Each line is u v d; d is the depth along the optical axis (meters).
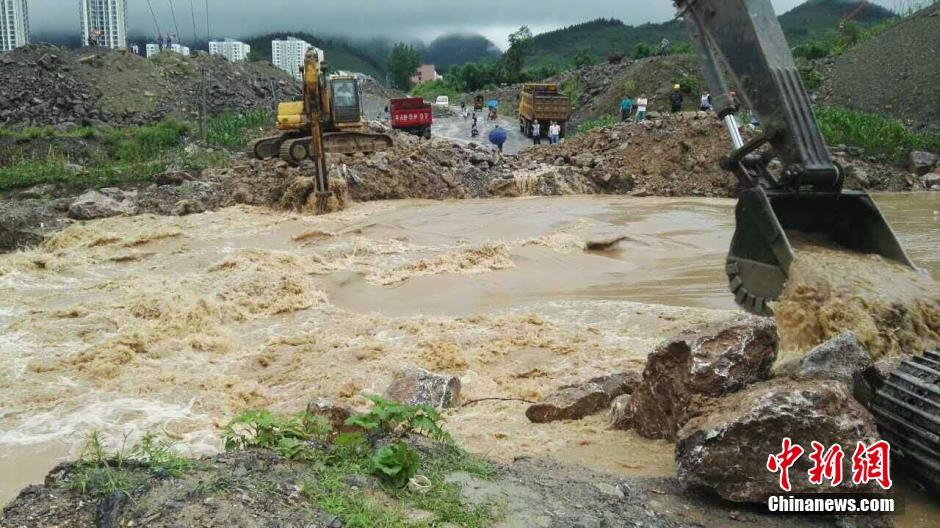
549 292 15.41
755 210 9.70
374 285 16.22
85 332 13.01
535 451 6.82
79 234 21.16
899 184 31.39
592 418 7.90
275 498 4.40
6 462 8.18
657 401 6.97
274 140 29.05
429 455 5.42
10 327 13.25
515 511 4.78
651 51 75.56
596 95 63.16
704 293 14.98
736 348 6.29
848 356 6.29
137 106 45.03
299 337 12.70
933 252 17.92
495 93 76.25
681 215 23.81
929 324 8.48
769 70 9.82
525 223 22.22
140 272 17.56
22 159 32.28
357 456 5.13
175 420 9.31
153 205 24.48
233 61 57.31
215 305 14.19
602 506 5.13
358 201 26.80
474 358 11.23
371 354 11.63
